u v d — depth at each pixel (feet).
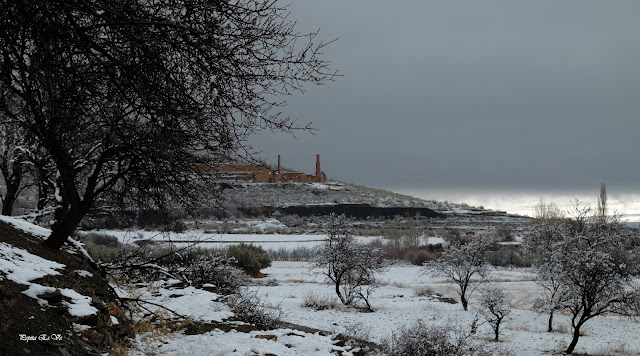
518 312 95.61
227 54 20.17
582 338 76.02
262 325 39.11
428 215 383.86
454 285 128.77
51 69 18.20
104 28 19.76
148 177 29.63
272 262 167.73
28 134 28.84
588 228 79.15
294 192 402.93
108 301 30.89
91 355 22.53
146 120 22.54
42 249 32.86
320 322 68.44
